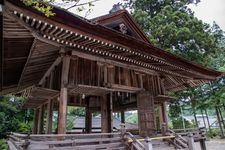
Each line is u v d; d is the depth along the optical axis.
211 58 25.66
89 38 6.68
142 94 11.01
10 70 8.32
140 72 11.34
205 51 21.45
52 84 8.98
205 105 24.72
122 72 10.32
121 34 7.11
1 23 4.63
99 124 20.06
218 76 12.75
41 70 9.40
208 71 12.05
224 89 24.12
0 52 6.16
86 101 13.86
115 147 7.26
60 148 6.00
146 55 8.88
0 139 16.48
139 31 11.01
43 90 8.84
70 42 6.91
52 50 7.48
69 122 19.86
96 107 13.80
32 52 6.95
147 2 23.88
